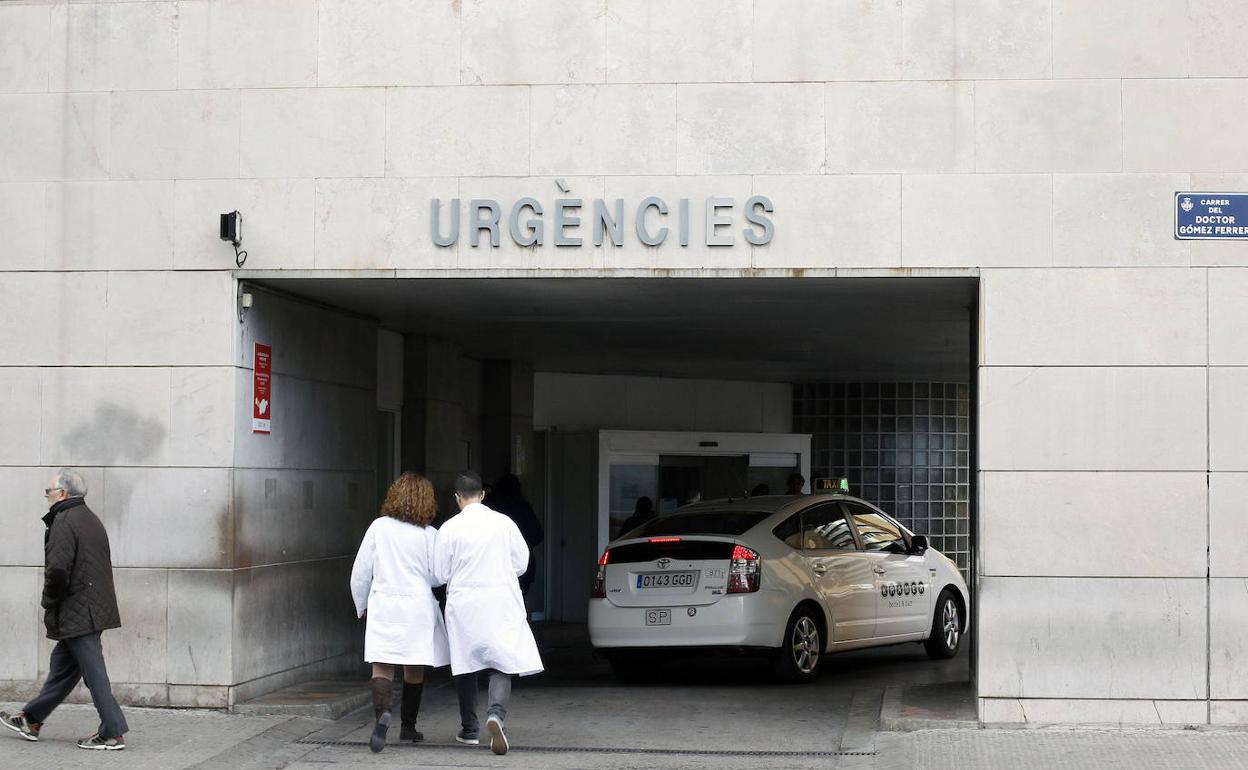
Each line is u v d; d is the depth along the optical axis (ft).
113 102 34.37
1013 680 31.32
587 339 50.57
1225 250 31.40
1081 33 31.91
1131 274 31.55
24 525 34.27
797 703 37.42
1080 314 31.60
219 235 33.76
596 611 41.52
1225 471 31.19
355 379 42.27
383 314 42.45
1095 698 31.14
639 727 33.65
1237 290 31.35
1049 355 31.60
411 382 49.01
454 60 33.37
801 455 65.87
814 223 32.30
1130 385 31.42
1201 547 31.12
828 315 42.04
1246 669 30.89
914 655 50.75
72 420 34.19
